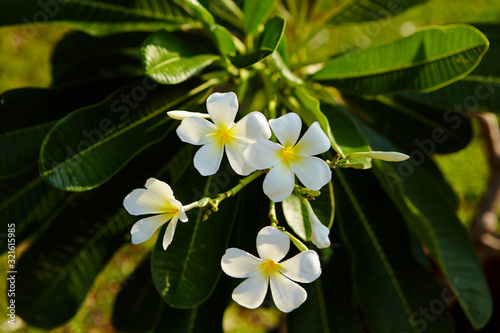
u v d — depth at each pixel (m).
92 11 0.87
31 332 1.44
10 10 0.85
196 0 0.81
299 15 0.97
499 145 1.10
